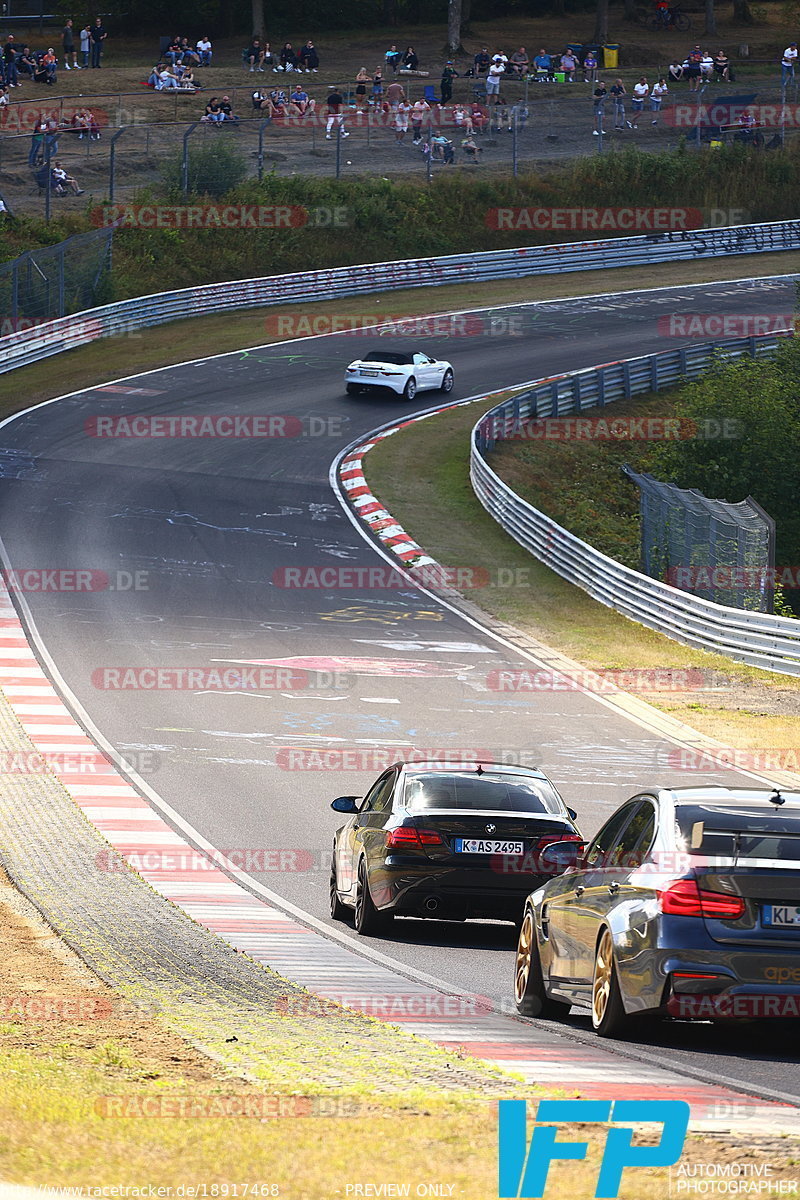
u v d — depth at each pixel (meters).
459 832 44.47
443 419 185.25
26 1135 19.14
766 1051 29.75
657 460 182.25
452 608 122.69
